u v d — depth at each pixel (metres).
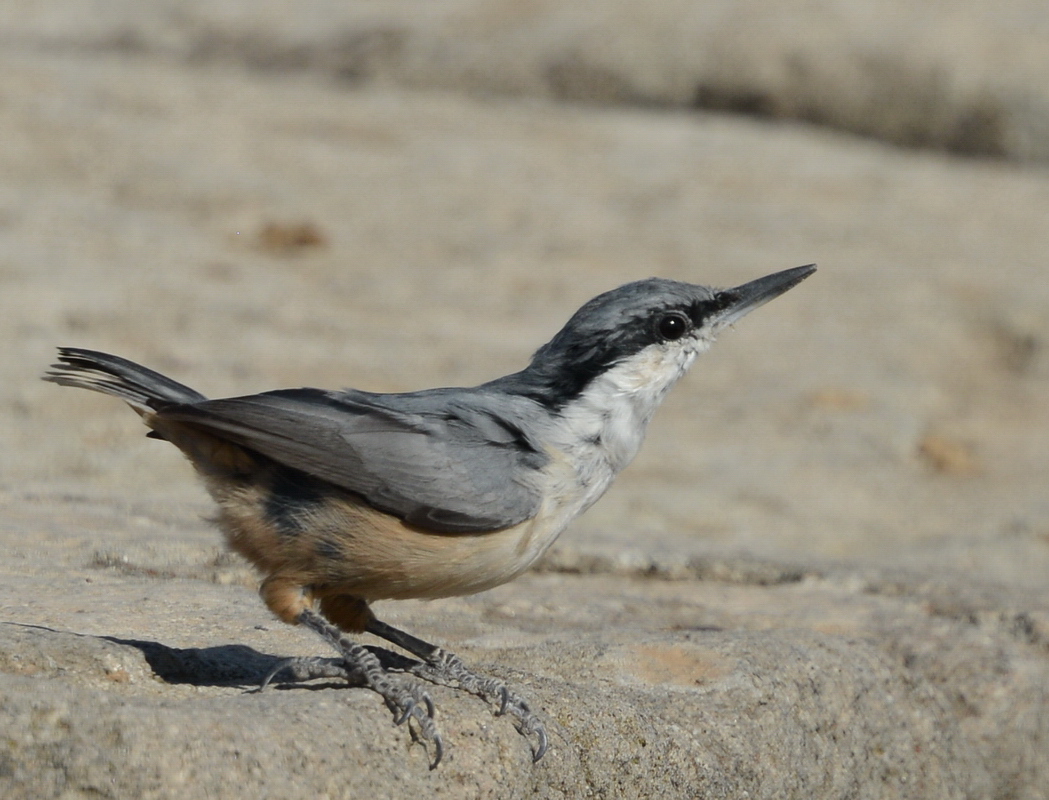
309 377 14.13
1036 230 22.17
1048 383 17.48
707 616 9.24
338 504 6.14
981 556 12.48
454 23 28.11
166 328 14.96
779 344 17.62
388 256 18.50
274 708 5.45
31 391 13.02
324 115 24.08
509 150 23.28
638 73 26.94
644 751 6.55
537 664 7.42
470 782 5.74
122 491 11.23
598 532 11.52
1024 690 8.85
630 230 20.06
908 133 26.80
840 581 10.55
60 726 4.93
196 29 28.75
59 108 22.20
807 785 7.34
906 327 18.27
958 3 28.67
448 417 6.36
